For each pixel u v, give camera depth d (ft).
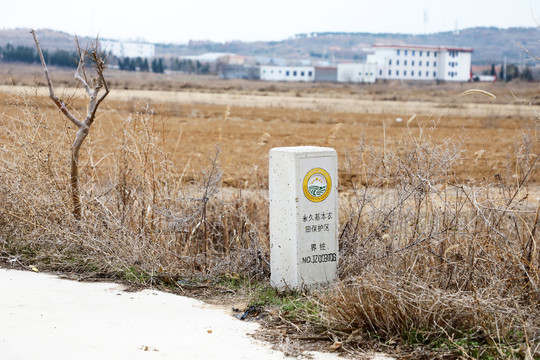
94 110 32.94
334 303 22.65
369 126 124.26
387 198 29.86
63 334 21.34
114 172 35.06
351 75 607.37
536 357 19.03
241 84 485.56
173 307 24.63
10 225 33.91
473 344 19.84
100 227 31.63
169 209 32.09
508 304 22.09
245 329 22.13
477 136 102.42
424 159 27.53
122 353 19.69
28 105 36.60
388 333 20.95
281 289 25.89
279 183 25.75
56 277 28.63
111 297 25.75
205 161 68.64
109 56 33.99
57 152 35.12
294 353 19.79
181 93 287.48
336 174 26.08
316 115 154.81
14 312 23.53
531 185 43.57
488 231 24.73
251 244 30.86
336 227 26.17
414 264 24.18
